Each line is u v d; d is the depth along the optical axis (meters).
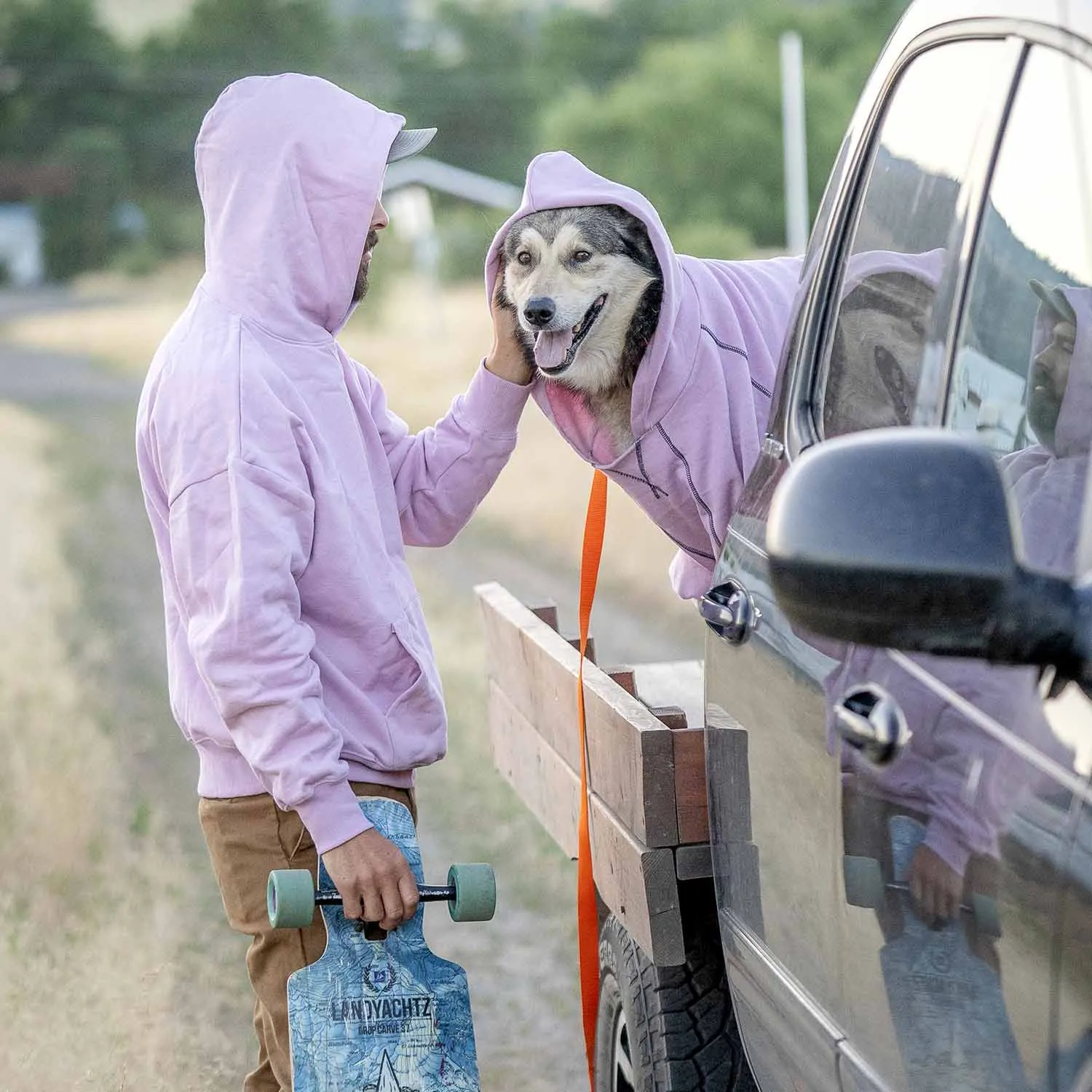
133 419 27.44
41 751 6.91
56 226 82.31
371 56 83.06
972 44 2.13
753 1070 2.50
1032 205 1.90
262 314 2.91
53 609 10.55
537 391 3.61
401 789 3.01
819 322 2.49
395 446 3.42
